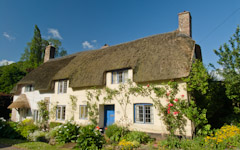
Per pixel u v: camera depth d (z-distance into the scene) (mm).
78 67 15914
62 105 15922
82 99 14430
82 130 9297
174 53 11016
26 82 19750
